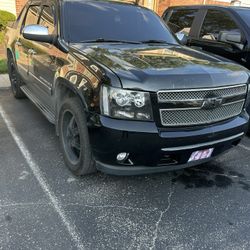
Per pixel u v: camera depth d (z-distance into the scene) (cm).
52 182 317
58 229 252
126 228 258
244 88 318
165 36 421
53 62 352
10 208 273
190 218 276
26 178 321
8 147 388
